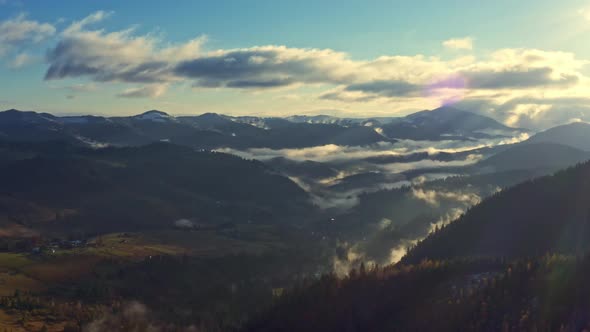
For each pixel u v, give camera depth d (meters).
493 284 168.12
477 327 152.88
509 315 153.12
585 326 140.25
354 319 187.75
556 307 149.62
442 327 161.25
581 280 156.38
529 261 179.25
